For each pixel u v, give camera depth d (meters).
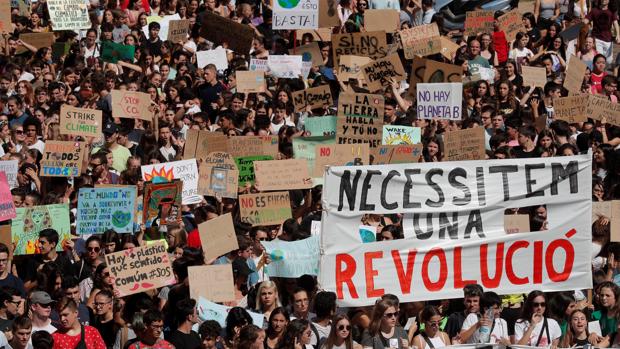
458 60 34.28
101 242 20.39
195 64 34.84
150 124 28.09
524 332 18.91
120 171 26.14
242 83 30.81
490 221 19.39
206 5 37.38
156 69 33.44
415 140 27.08
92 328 17.66
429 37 33.19
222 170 23.30
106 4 37.34
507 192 19.39
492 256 19.33
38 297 17.84
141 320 17.22
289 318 17.97
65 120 25.62
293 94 29.45
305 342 17.45
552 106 31.97
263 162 23.55
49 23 36.94
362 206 19.08
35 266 20.78
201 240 20.16
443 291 19.19
